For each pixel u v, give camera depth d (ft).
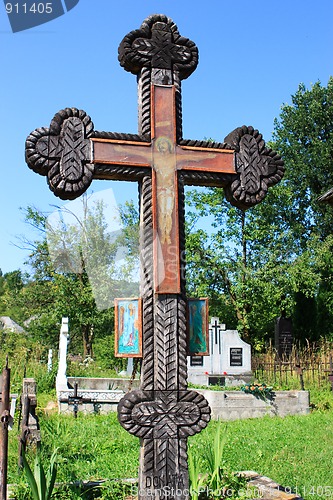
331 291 90.94
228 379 65.87
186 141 18.54
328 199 39.40
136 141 17.90
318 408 49.55
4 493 15.96
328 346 71.72
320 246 96.27
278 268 87.92
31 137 16.90
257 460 28.04
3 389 16.48
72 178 17.03
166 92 18.61
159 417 16.67
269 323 94.84
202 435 34.91
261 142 19.30
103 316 86.74
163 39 18.81
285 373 61.93
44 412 45.85
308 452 30.25
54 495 18.52
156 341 17.07
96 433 37.04
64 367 54.95
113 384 56.95
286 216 107.86
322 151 111.04
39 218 87.92
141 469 16.55
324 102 117.19
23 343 92.53
